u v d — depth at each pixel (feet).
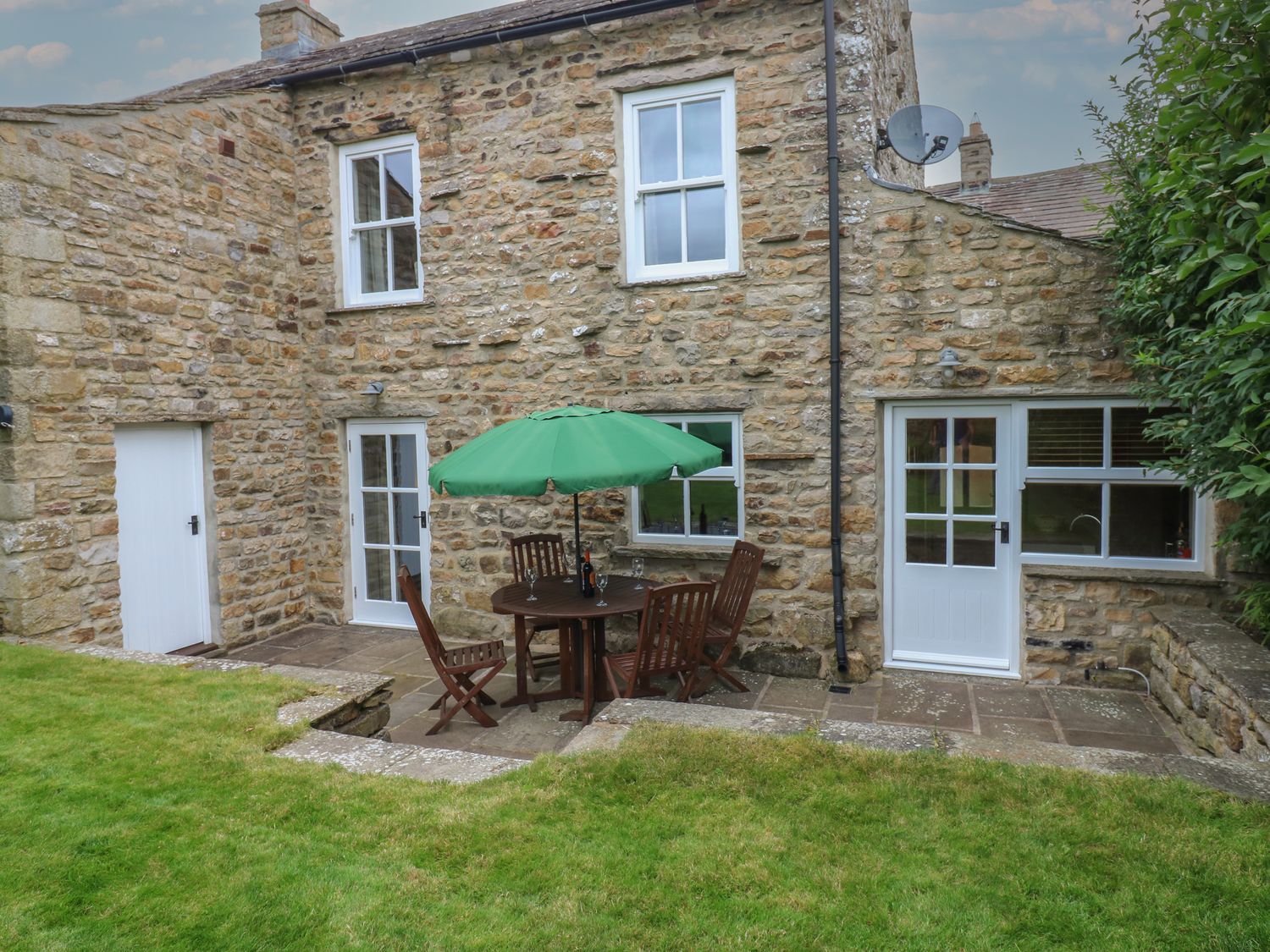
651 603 15.42
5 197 16.44
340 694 13.53
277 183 23.54
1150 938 6.84
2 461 16.63
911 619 19.49
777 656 19.43
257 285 22.85
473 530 22.75
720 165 20.08
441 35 22.76
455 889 7.82
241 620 22.49
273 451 23.52
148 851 8.56
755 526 19.76
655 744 10.85
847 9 18.44
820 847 8.34
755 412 19.60
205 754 10.93
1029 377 17.60
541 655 20.57
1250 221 9.30
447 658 16.56
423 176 22.44
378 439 24.30
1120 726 15.53
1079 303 17.16
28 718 12.16
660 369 20.39
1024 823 8.66
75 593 17.90
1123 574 17.20
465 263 22.21
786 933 7.01
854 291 18.71
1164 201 13.62
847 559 19.13
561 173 21.01
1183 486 15.49
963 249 17.92
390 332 23.27
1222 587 16.57
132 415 19.20
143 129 19.43
